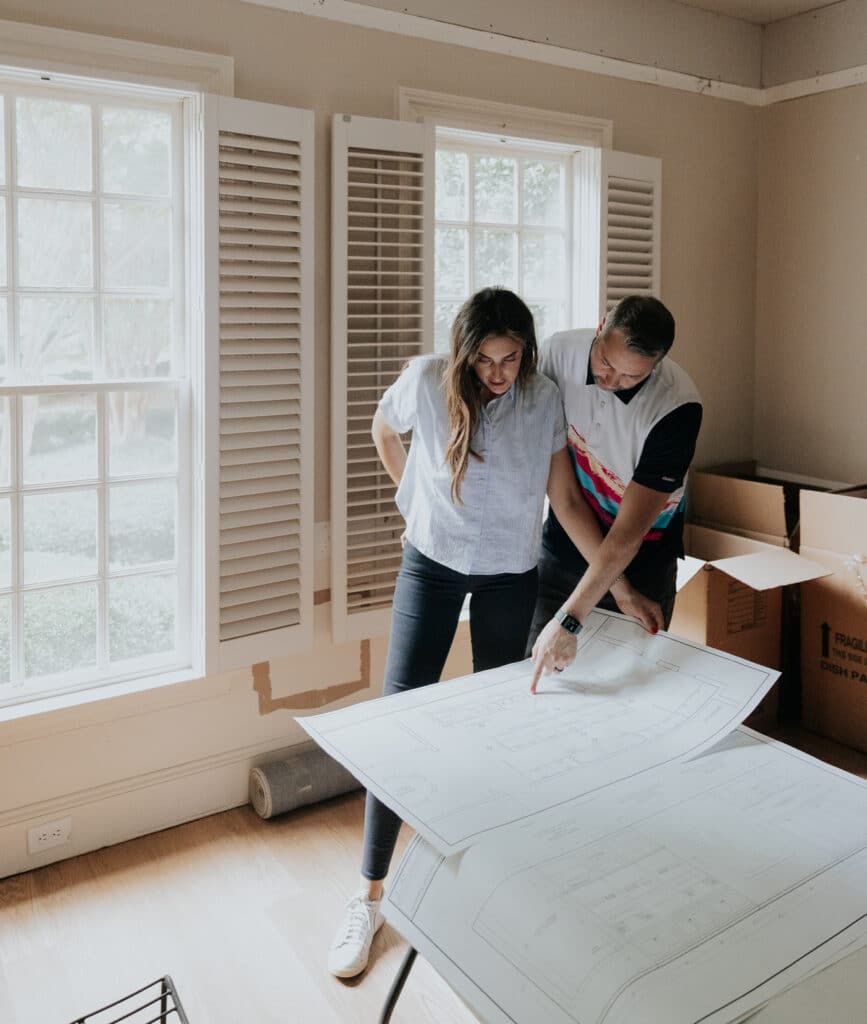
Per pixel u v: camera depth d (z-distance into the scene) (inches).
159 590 114.3
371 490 123.0
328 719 64.9
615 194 140.9
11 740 102.8
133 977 88.0
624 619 79.7
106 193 105.6
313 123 110.3
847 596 135.2
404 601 88.4
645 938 43.1
